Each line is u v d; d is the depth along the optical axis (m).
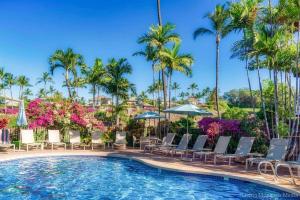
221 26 26.69
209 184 10.68
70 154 18.00
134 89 27.23
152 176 12.23
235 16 16.41
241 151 13.47
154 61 25.88
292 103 18.23
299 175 10.27
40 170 13.41
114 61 28.69
